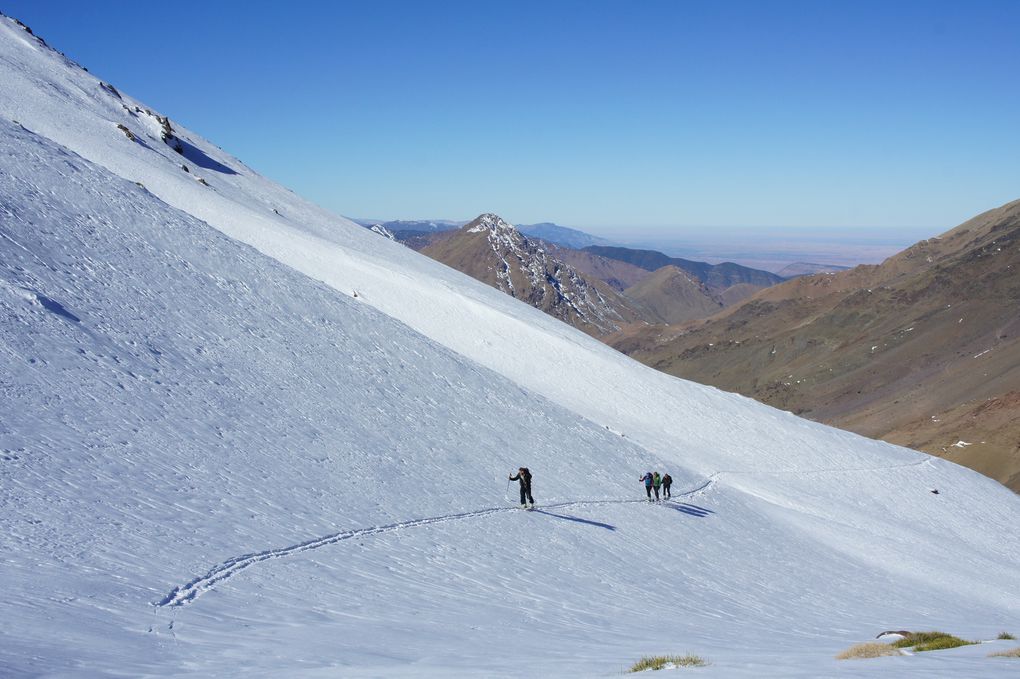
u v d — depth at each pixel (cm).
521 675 1075
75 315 2992
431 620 1672
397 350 4741
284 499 2333
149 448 2294
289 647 1284
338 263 7431
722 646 1781
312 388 3528
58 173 4609
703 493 4656
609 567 2734
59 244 3634
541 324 7894
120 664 1045
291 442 2853
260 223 7756
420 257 10850
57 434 2119
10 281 2958
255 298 4347
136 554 1634
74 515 1722
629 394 6669
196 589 1548
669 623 2150
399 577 2000
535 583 2277
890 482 6400
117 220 4378
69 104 9769
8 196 3847
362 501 2580
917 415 17038
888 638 1806
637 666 1207
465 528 2662
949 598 3872
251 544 1909
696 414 6700
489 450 3850
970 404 15238
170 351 3162
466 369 5038
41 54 11925
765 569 3466
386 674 1065
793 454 6481
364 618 1597
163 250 4319
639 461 4869
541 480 3725
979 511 6316
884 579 3981
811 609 2930
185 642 1236
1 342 2480
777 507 5012
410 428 3634
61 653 1038
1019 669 997
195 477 2231
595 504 3622
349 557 2047
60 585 1359
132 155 8569
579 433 4869
